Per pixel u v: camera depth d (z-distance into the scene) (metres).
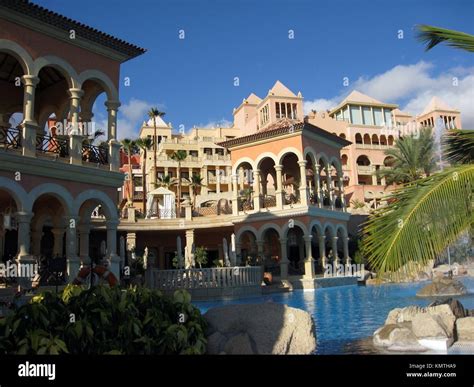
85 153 17.20
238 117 69.50
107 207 17.45
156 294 7.16
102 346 5.77
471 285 22.33
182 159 53.41
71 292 6.67
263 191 36.06
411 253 7.06
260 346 7.12
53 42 16.20
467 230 7.63
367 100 63.84
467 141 9.88
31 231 19.34
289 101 57.50
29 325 5.68
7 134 14.95
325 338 9.40
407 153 40.44
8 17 14.85
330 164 33.72
